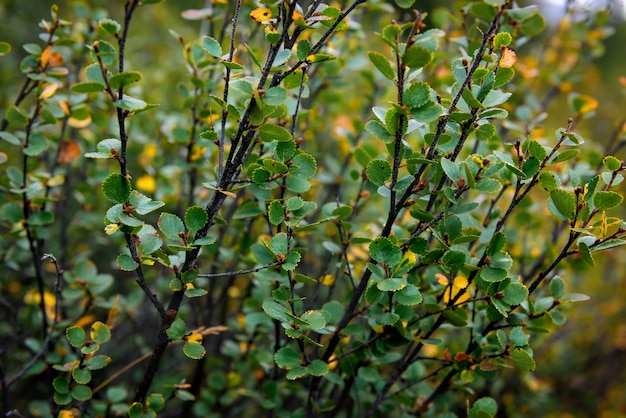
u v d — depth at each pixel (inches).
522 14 25.4
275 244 23.3
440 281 24.1
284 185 23.7
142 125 37.4
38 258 28.2
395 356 25.8
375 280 23.7
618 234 23.1
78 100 27.4
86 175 32.2
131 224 22.0
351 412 28.6
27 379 31.5
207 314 29.2
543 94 45.0
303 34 27.9
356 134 31.1
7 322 32.8
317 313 23.1
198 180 32.1
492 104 22.8
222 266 28.5
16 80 44.8
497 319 24.1
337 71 28.4
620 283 47.4
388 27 23.1
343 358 25.7
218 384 28.4
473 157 23.6
